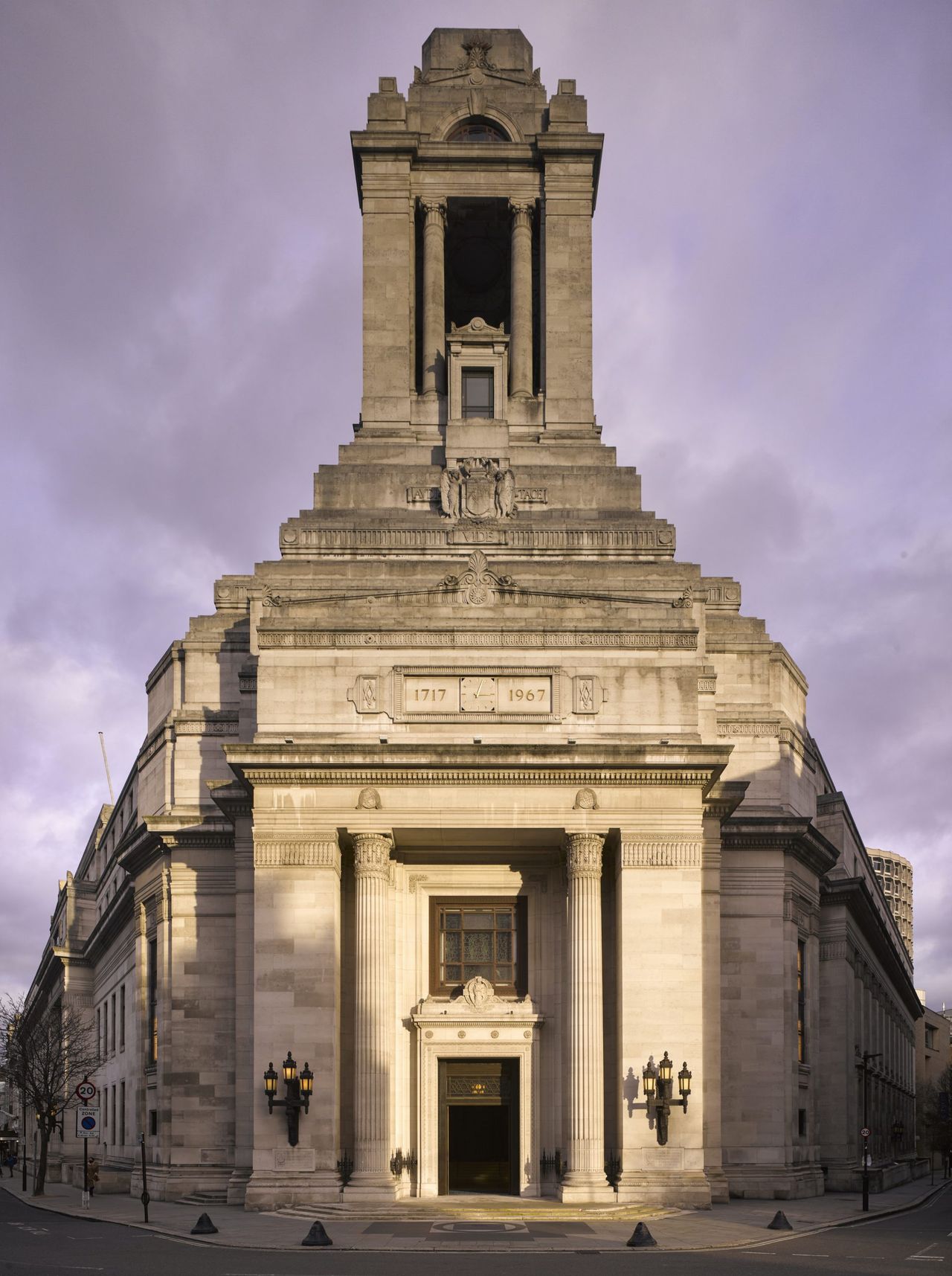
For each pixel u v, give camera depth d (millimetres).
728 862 69125
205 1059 68875
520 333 78438
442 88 81438
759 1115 67250
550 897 63531
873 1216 58719
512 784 60250
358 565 67125
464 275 88750
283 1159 57969
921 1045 176875
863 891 82312
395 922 62906
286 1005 59000
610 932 62062
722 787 64875
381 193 79562
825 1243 46844
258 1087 58406
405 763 59719
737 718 71250
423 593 62875
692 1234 48812
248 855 65125
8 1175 128250
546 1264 39750
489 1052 61688
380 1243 45938
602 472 72938
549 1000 62469
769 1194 66562
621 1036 58812
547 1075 61656
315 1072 58531
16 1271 37188
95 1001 112750
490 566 64062
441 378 78125
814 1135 72188
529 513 71625
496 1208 55844
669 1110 58156
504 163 80312
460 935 63844
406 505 72062
